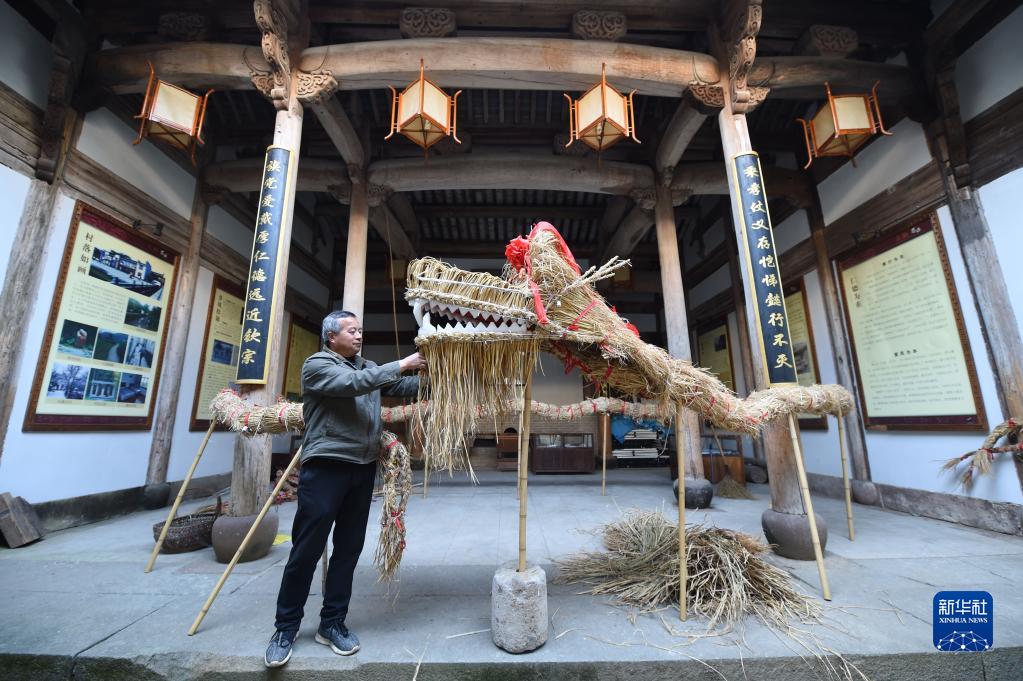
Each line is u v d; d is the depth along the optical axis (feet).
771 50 16.21
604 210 27.25
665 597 7.49
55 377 12.91
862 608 7.32
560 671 5.70
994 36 12.79
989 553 10.22
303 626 6.74
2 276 11.78
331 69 13.38
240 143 20.24
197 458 9.62
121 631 6.60
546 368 29.48
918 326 14.53
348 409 6.32
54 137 12.98
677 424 7.26
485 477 23.63
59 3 13.17
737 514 14.60
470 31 16.02
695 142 20.48
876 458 16.10
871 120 13.35
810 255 19.35
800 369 19.95
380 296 31.94
